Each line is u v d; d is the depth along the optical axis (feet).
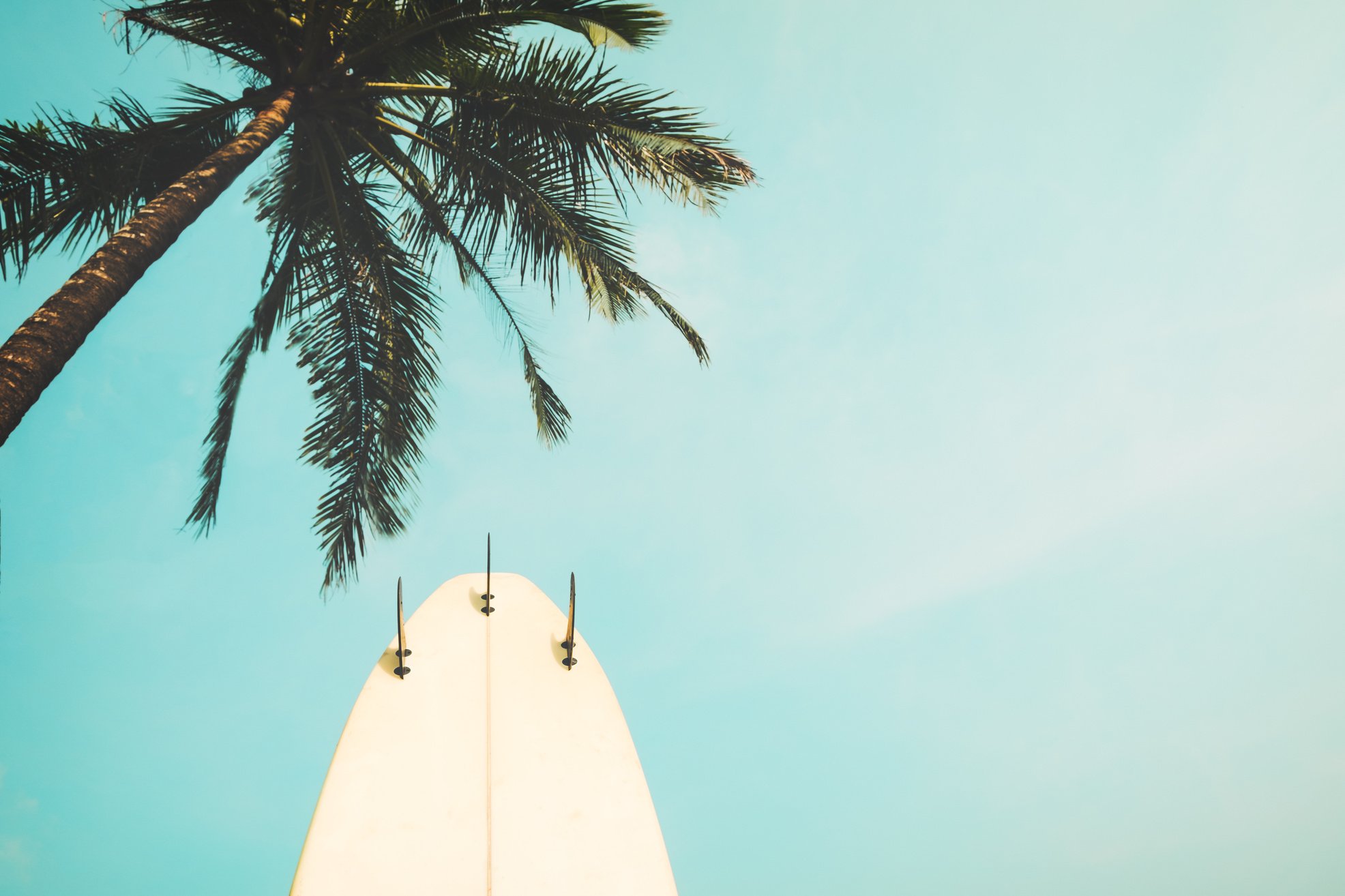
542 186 23.20
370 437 24.36
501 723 14.60
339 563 23.56
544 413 26.13
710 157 22.30
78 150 20.59
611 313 24.11
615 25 20.89
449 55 21.31
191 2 20.93
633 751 14.73
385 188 26.12
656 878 12.83
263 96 22.25
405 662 15.30
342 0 21.27
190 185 18.25
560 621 17.03
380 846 12.41
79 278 15.64
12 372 13.70
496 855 12.61
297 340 24.36
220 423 24.63
